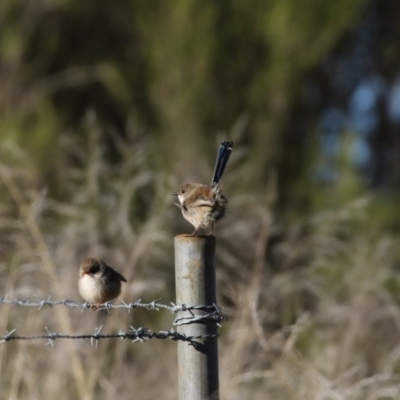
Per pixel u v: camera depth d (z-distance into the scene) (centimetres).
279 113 1659
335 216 1359
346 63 1939
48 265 973
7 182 1080
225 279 1184
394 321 1152
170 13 1652
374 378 877
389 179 2031
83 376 947
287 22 1653
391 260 1326
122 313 1055
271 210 1421
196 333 565
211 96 1633
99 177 1269
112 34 1742
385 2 2039
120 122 1694
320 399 852
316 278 1196
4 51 1709
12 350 980
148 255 1188
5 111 1647
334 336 1123
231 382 902
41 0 1720
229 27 1656
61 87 1700
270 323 1138
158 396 1091
